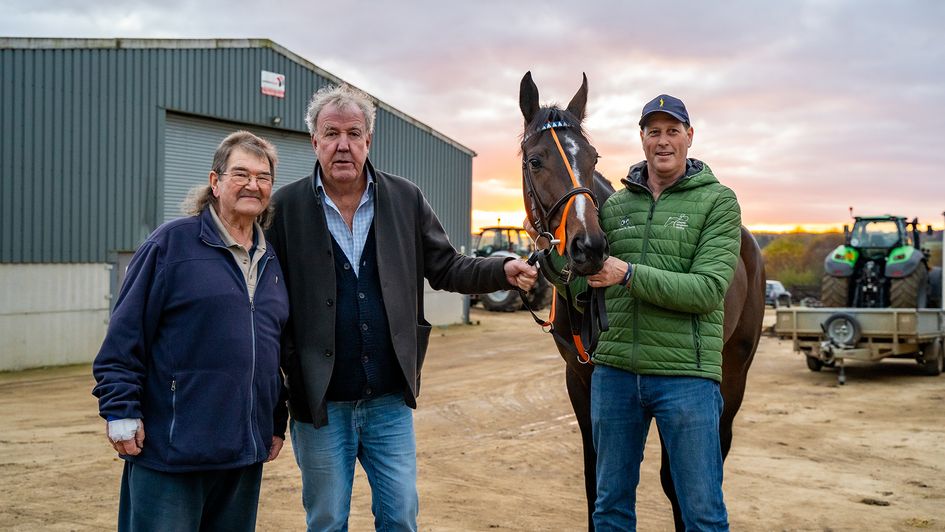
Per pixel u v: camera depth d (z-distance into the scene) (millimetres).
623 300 2723
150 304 2211
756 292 3598
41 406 7762
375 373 2557
